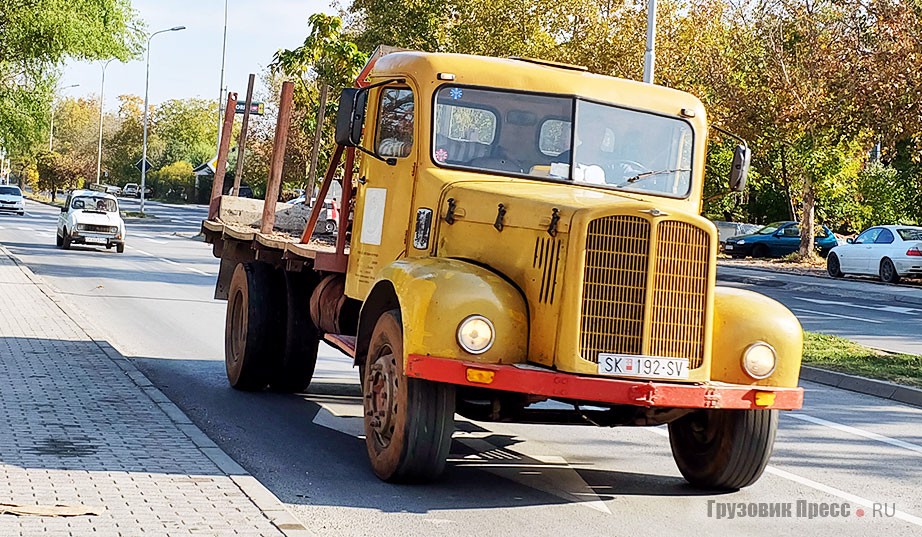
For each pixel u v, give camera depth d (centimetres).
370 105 939
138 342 1532
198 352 1466
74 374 1116
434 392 750
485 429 1036
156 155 14512
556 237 730
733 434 794
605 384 711
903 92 2697
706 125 910
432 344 723
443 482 805
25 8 3381
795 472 901
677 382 733
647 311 723
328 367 1399
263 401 1125
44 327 1494
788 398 754
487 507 739
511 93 863
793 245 4897
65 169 11519
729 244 5038
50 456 763
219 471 745
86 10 3528
